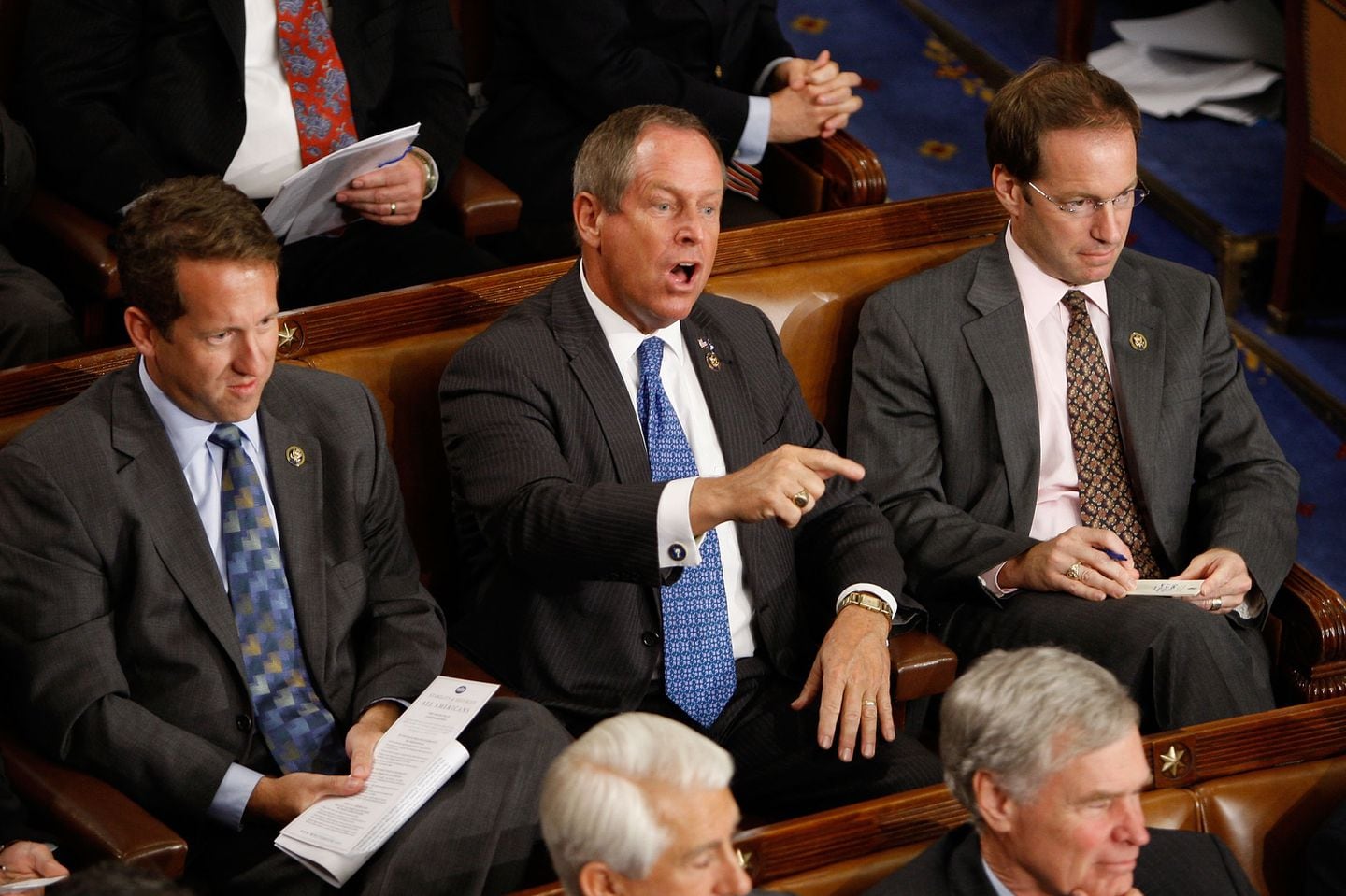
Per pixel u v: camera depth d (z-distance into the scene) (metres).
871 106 20.67
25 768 8.75
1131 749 7.13
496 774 8.90
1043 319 11.61
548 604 10.15
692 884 6.09
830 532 10.81
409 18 13.83
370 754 8.95
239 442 9.40
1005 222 12.46
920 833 7.95
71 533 8.88
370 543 9.96
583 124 14.45
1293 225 17.14
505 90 14.73
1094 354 11.58
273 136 13.20
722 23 14.72
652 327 10.45
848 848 7.84
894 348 11.50
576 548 9.62
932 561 11.15
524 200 14.33
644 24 14.55
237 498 9.38
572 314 10.47
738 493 9.23
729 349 10.83
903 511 11.32
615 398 10.30
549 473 9.96
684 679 10.16
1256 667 10.83
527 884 8.91
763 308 11.73
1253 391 17.17
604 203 10.12
